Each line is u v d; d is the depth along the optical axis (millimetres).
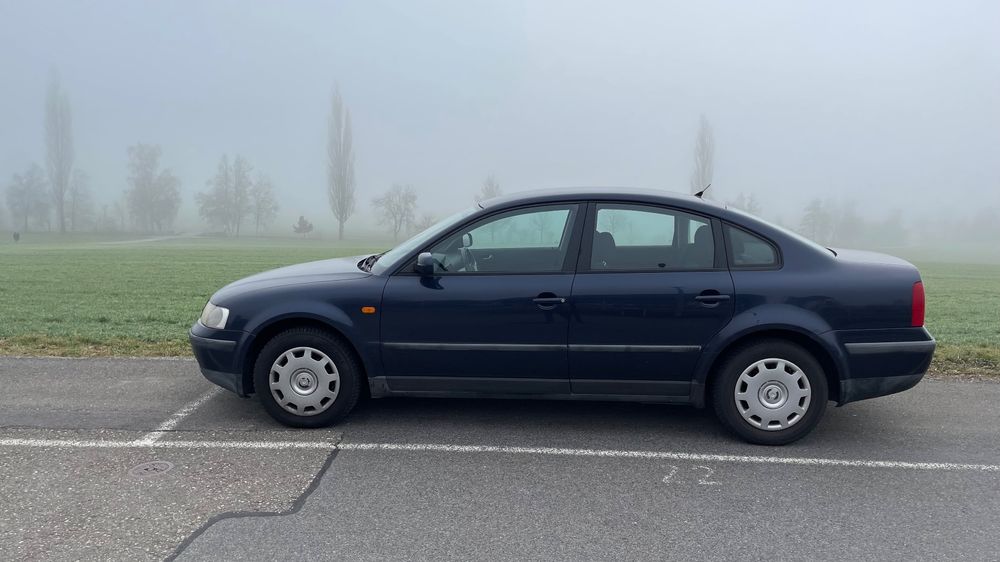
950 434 4762
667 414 5164
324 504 3619
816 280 4406
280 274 5086
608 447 4488
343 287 4672
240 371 4750
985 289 21641
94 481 3859
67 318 10367
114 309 11914
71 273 21406
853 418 5102
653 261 4523
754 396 4492
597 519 3490
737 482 3953
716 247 4508
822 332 4367
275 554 3105
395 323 4605
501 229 4656
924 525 3453
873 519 3514
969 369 6473
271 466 4105
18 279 18672
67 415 4977
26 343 7508
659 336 4457
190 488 3787
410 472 4055
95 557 3059
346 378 4715
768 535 3336
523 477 4004
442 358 4621
